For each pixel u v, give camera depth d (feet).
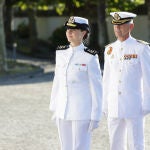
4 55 141.69
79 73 39.73
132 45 41.19
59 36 228.43
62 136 41.16
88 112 39.88
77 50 39.99
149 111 41.50
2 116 75.36
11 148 54.75
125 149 42.98
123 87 41.29
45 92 102.22
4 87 112.37
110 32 228.43
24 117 73.92
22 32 251.19
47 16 252.62
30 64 168.04
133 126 41.68
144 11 220.84
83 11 217.15
